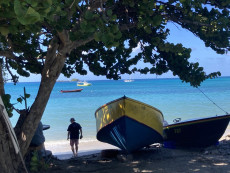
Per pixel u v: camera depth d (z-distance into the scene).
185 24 7.90
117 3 7.59
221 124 10.67
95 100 48.56
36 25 3.84
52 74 5.96
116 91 78.12
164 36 9.16
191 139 10.97
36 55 8.78
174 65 8.53
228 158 8.35
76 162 8.91
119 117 8.52
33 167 6.75
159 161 8.34
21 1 2.38
